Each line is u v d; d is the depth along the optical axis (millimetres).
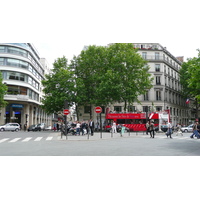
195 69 23516
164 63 54188
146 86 39875
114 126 31000
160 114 35375
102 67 40250
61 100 38406
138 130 35438
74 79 41188
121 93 37250
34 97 53438
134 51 40688
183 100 63281
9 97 42688
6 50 44094
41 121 62781
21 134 26734
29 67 48656
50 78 41750
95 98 40750
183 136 25938
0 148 12922
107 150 11930
